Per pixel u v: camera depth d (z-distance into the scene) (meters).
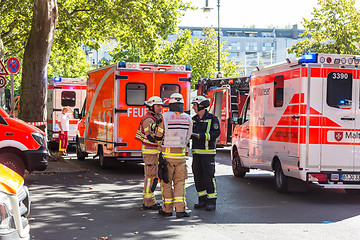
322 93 10.30
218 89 22.09
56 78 21.84
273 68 11.54
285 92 10.95
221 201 10.22
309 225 8.08
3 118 11.76
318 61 10.24
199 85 23.23
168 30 23.98
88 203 9.79
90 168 15.71
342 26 32.00
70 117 21.72
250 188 12.04
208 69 50.03
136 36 24.30
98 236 7.23
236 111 21.09
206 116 9.30
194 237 7.20
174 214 8.90
